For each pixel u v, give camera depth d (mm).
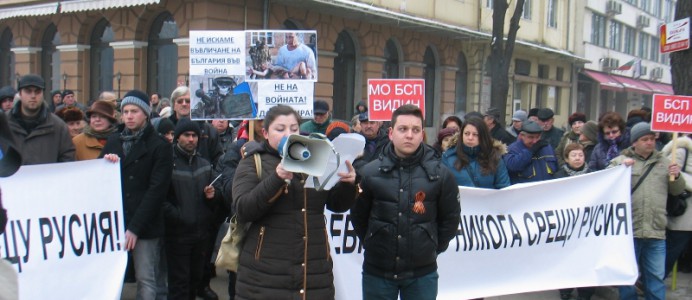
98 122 5203
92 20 15773
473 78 22625
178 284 5078
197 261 5328
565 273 5367
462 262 5027
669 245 6008
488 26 22641
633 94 40781
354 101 17797
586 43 31203
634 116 7770
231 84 5484
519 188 5168
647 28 39969
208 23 13219
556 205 5328
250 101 5504
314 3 14344
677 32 7594
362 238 3818
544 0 26547
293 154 2814
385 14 16234
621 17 35312
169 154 4645
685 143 6031
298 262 3104
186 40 13539
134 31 14594
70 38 15945
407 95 5715
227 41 5469
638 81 37250
